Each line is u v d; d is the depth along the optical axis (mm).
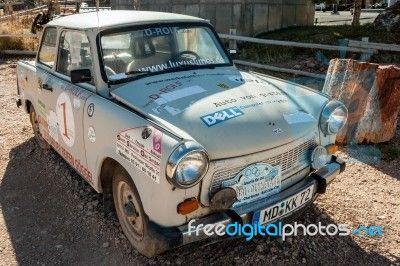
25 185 4176
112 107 2977
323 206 3660
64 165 4570
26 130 5727
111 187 3326
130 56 3480
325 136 3160
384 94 4816
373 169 4410
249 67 9508
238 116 2785
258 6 11789
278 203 2771
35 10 16219
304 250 3098
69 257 3078
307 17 14156
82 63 3564
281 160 2820
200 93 3068
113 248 3152
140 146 2582
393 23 10438
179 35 3777
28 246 3217
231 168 2598
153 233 2545
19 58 11492
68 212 3656
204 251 3100
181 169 2355
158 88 3176
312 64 9188
